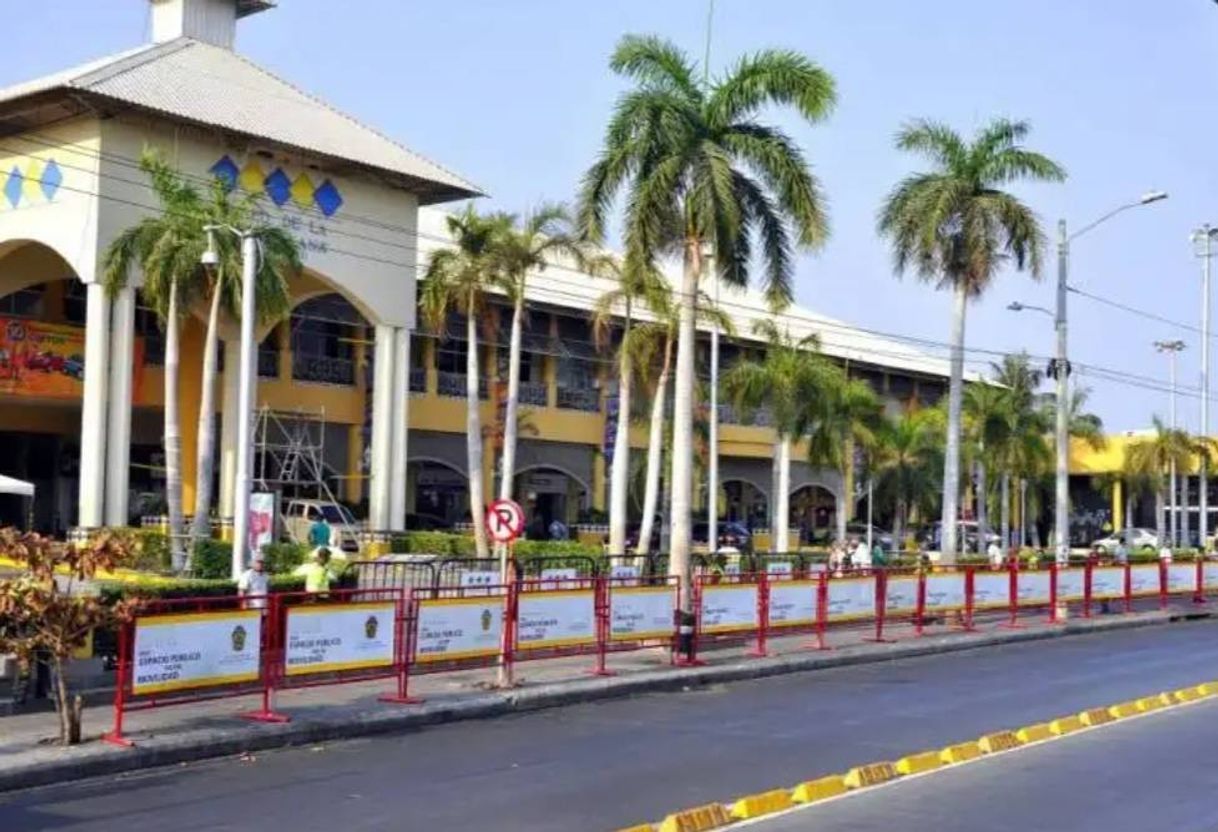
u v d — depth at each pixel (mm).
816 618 25188
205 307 37906
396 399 45906
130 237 35781
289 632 15734
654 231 25344
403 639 17203
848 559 41594
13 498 49000
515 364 42500
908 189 37406
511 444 42406
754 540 65000
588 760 14117
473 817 11164
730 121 26234
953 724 16891
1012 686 21062
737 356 61812
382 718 16078
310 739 15188
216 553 34719
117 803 11703
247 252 28875
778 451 51656
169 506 35594
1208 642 29359
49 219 39281
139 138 38969
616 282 45656
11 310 46312
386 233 45500
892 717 17531
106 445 38156
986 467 63906
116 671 15906
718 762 14016
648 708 18438
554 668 21031
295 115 43812
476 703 17422
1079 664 24578
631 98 25375
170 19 46469
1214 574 40562
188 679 14531
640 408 57406
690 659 22094
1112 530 81500
